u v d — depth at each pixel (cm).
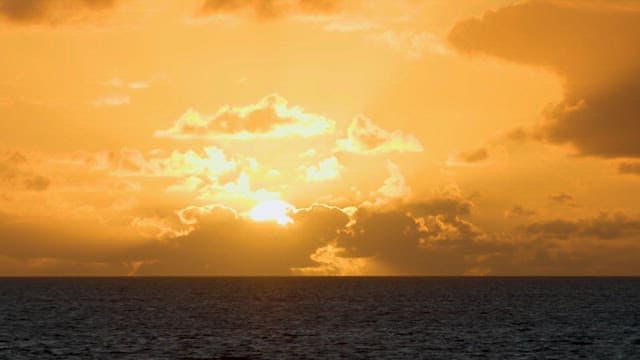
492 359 8919
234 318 14412
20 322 13275
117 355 9200
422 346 10081
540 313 15550
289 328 12394
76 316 14688
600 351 9562
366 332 11769
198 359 8931
